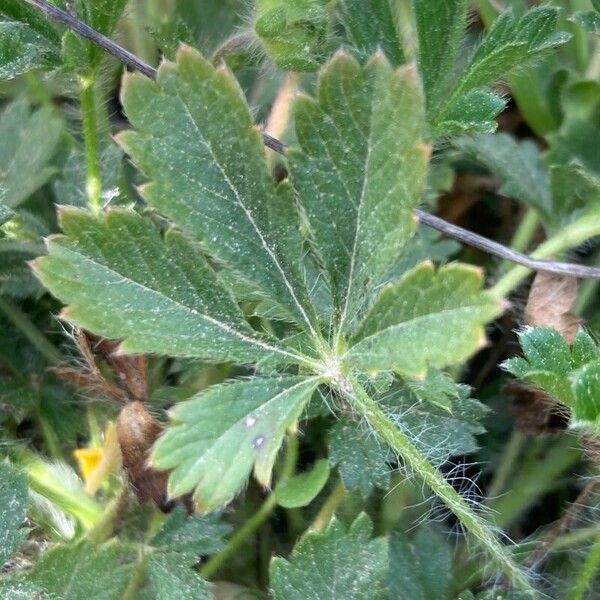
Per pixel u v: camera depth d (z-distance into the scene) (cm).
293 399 8
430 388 9
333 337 8
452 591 10
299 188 8
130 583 9
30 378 11
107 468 10
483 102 10
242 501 10
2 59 9
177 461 8
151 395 10
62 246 8
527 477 11
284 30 10
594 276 11
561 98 12
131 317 8
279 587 9
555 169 11
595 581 10
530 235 12
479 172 13
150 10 13
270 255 8
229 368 11
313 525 10
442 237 12
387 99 8
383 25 10
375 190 8
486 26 12
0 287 11
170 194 8
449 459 11
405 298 8
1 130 12
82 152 12
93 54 10
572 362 8
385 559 9
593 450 10
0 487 9
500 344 12
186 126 8
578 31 13
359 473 10
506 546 10
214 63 11
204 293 8
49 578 9
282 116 11
